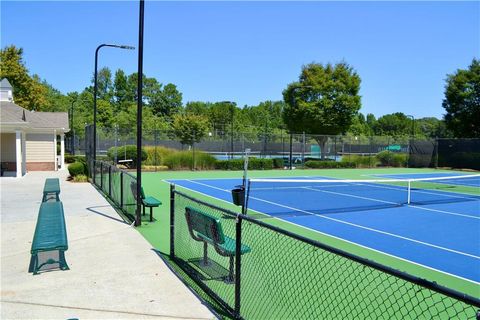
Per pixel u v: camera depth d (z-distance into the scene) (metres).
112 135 45.00
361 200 16.34
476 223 11.70
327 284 6.04
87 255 7.61
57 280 6.23
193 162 31.48
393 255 8.35
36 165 28.98
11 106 27.52
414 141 39.78
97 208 12.94
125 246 8.27
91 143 22.50
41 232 6.97
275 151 44.34
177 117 48.25
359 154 40.44
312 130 40.69
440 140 37.78
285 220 11.88
